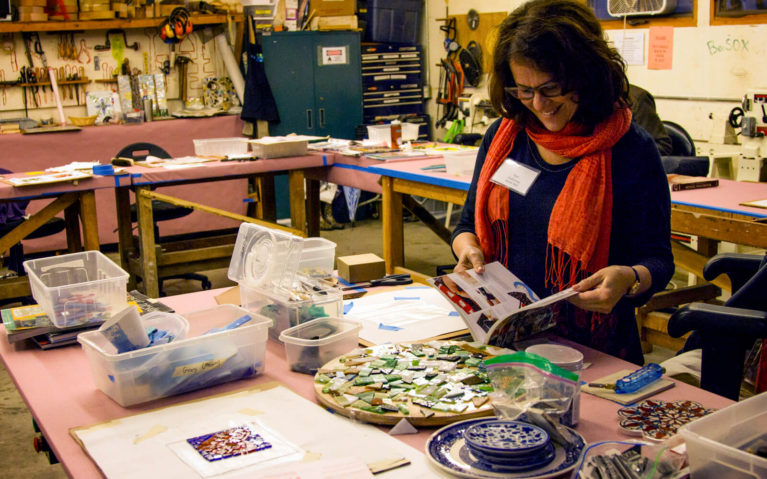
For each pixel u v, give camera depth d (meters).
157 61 6.54
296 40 6.73
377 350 1.46
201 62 6.73
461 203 3.51
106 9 5.97
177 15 6.22
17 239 3.93
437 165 4.04
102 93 6.33
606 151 1.51
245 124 6.69
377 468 1.04
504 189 1.65
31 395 1.39
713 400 1.26
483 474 1.01
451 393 1.24
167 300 1.98
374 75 7.27
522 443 1.03
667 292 3.39
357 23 7.07
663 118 5.26
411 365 1.37
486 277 1.58
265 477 1.02
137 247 4.68
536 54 1.36
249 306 1.77
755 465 0.86
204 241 4.88
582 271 1.56
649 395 1.29
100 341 1.38
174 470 1.05
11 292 3.95
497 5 6.54
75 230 4.72
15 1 5.80
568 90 1.40
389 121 7.45
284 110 6.84
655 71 5.25
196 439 1.15
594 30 1.41
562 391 1.14
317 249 1.95
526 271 1.64
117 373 1.29
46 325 1.69
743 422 1.00
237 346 1.41
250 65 6.57
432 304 1.81
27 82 6.02
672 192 3.12
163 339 1.45
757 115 4.54
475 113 6.86
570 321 1.60
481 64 6.82
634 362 1.64
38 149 5.80
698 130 5.04
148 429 1.19
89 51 6.25
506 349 1.42
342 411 1.22
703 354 1.62
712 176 4.68
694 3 4.89
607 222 1.52
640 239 1.51
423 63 7.62
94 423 1.25
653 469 0.96
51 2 5.85
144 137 6.23
